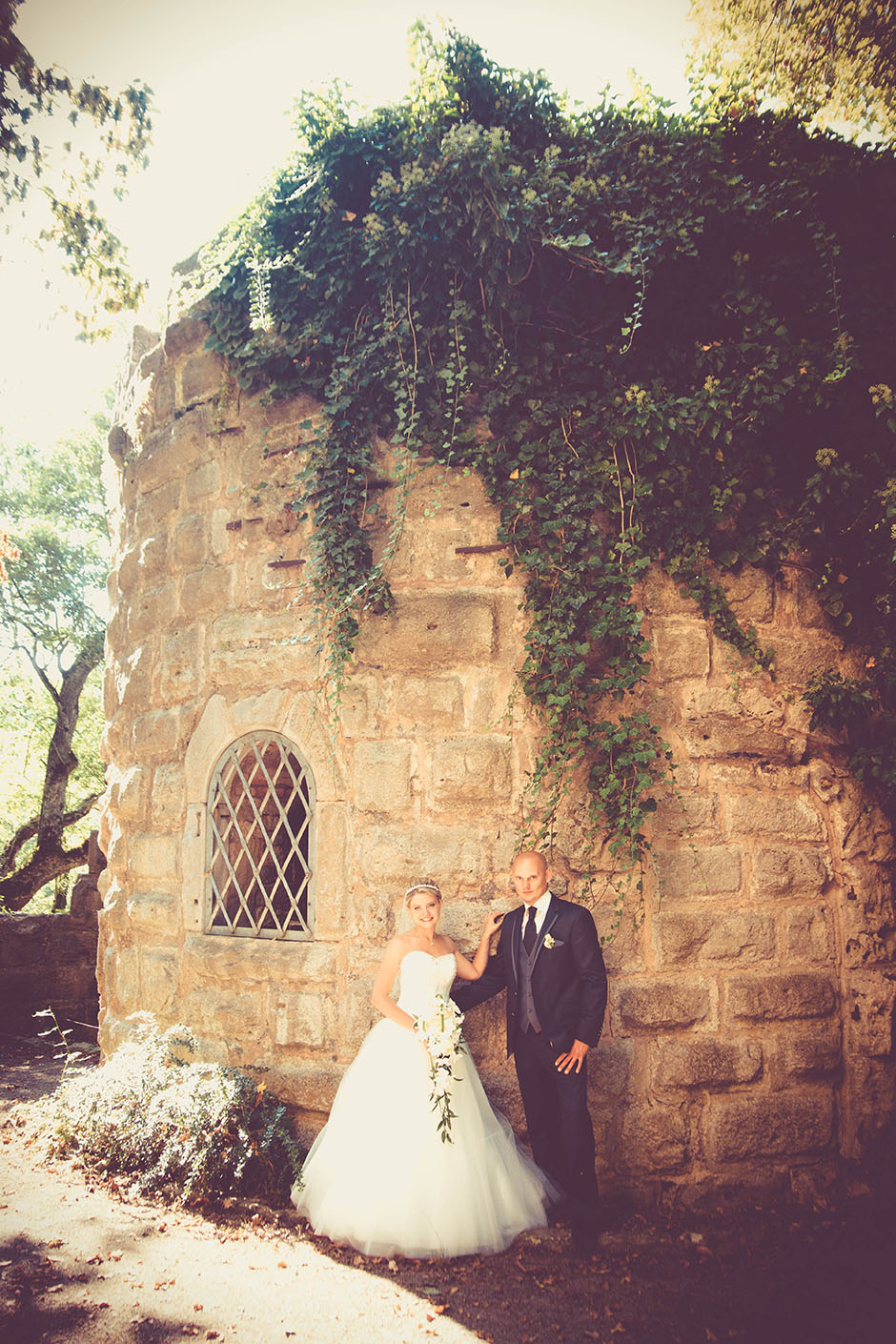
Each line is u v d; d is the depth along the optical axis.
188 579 5.12
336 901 4.25
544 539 4.20
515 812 4.13
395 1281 3.17
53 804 14.26
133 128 4.77
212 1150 3.84
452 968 3.76
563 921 3.71
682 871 4.11
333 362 4.64
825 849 4.32
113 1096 4.30
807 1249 3.47
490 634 4.23
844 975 4.22
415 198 4.22
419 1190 3.39
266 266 4.50
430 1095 3.50
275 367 4.72
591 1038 3.54
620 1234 3.57
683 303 4.41
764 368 4.25
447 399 4.38
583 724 4.02
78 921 8.49
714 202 4.26
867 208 4.60
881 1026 4.13
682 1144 3.92
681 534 4.29
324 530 4.35
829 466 4.32
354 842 4.27
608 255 4.15
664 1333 2.85
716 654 4.33
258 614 4.75
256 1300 2.99
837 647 4.52
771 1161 3.98
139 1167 4.08
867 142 4.57
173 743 5.07
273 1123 3.97
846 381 4.41
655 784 4.15
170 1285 3.09
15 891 13.70
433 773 4.19
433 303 4.42
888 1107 4.11
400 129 4.46
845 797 4.35
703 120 4.49
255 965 4.37
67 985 8.33
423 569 4.33
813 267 4.45
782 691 4.39
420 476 4.41
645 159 4.32
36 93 4.66
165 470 5.39
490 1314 2.95
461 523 4.33
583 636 4.14
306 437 4.70
